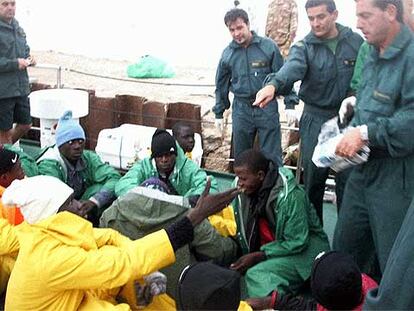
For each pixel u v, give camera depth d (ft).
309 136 12.21
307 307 8.98
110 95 24.88
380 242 9.29
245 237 10.93
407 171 8.84
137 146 15.94
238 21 14.65
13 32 16.17
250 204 10.79
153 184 11.02
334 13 11.37
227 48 15.38
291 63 11.51
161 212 9.07
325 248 10.73
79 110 16.99
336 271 6.82
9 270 9.48
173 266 9.25
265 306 9.16
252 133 15.52
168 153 11.87
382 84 8.77
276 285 9.89
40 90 18.95
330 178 15.21
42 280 7.22
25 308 7.43
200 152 17.02
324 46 11.59
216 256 10.25
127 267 7.39
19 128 17.53
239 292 6.27
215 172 17.40
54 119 16.71
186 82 29.12
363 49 10.66
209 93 26.71
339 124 10.30
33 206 7.32
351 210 9.80
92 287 7.36
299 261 10.37
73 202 7.87
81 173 13.01
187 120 18.30
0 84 16.06
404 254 5.50
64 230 7.32
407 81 8.46
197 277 6.23
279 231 10.52
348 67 11.56
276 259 10.39
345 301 6.77
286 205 10.35
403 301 5.48
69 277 7.20
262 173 10.53
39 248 7.23
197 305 6.07
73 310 7.55
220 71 15.70
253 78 14.96
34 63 16.90
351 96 11.10
